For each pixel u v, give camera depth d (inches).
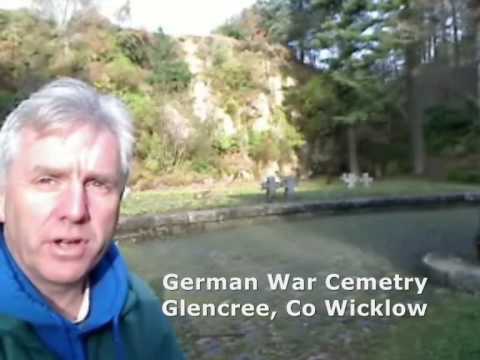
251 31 966.4
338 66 851.4
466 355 139.5
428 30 808.9
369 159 933.8
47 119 34.2
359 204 547.2
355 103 855.7
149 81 807.1
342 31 817.5
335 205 532.4
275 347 160.2
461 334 158.1
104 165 35.5
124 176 37.7
